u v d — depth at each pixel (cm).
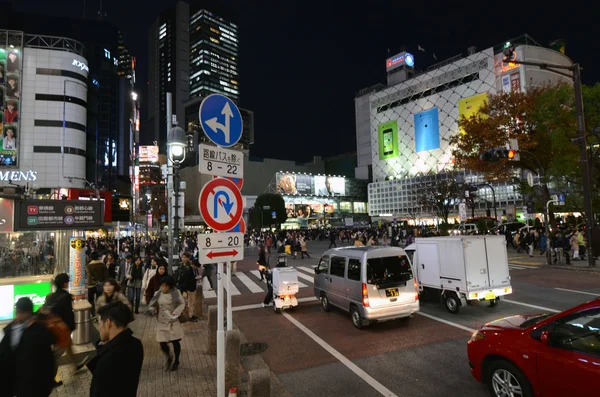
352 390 511
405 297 802
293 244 2581
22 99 5253
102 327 304
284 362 632
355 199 10550
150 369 593
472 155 2538
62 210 743
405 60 10256
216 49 17075
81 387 534
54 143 5328
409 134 9675
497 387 439
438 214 4509
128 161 9925
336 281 905
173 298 594
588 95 2077
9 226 690
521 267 1762
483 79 8125
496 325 470
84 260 748
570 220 3562
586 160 1636
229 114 462
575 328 380
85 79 5778
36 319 344
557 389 372
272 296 1077
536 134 2278
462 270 890
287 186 8869
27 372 316
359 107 11638
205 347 711
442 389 500
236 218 446
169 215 1206
